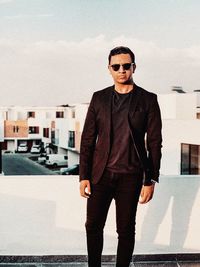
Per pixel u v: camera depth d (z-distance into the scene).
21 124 44.44
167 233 2.85
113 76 2.05
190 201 2.85
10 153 44.75
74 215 2.80
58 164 38.41
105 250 2.82
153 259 2.83
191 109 24.80
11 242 2.78
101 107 2.05
